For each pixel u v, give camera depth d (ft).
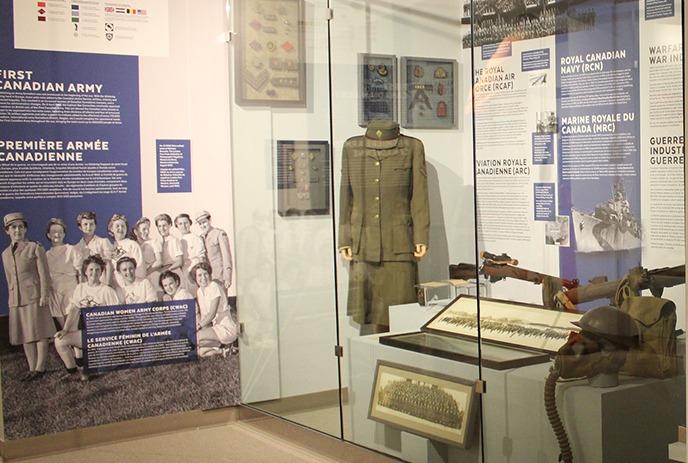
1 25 13.20
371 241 12.01
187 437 14.28
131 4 14.16
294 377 13.55
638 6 9.45
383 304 11.87
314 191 13.00
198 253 14.80
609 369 9.16
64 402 13.80
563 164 10.50
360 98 12.21
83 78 13.83
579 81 10.32
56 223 13.69
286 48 13.43
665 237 9.05
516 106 11.02
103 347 14.10
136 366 14.35
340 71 12.49
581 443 9.42
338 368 12.62
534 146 10.93
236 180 14.76
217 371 14.97
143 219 14.35
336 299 12.62
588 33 10.17
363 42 12.15
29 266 13.50
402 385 11.51
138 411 14.38
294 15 13.28
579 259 10.19
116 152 14.12
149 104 14.34
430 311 11.19
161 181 14.48
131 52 14.19
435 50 11.38
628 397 8.98
